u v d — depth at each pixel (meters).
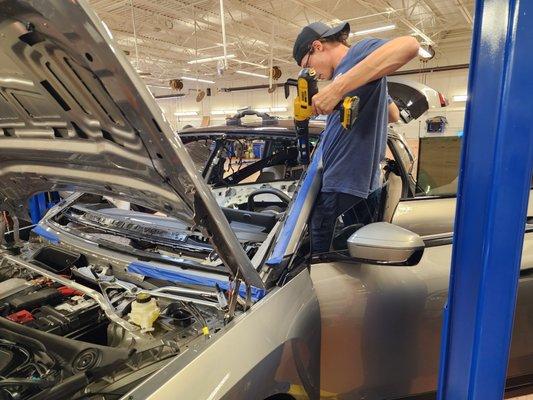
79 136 0.90
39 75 0.75
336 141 1.48
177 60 15.69
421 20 10.22
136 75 0.61
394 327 1.43
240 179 2.69
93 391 0.84
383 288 1.41
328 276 1.36
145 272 1.36
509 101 0.75
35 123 0.95
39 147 1.04
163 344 0.97
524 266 1.63
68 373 0.87
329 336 1.31
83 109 0.79
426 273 1.50
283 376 1.07
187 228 1.62
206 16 10.06
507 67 0.75
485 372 0.89
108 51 0.57
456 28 11.70
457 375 0.96
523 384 1.78
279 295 1.16
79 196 2.09
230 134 2.23
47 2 0.53
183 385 0.82
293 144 2.39
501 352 0.88
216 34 11.73
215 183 2.51
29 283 1.38
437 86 13.87
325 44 1.56
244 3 8.86
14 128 1.02
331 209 1.44
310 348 1.20
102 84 0.65
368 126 1.43
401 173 2.26
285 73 18.00
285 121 2.22
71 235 1.71
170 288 1.24
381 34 11.66
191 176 0.75
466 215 0.89
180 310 1.16
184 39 12.50
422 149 3.35
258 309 1.07
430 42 10.59
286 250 1.25
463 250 0.90
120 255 1.49
